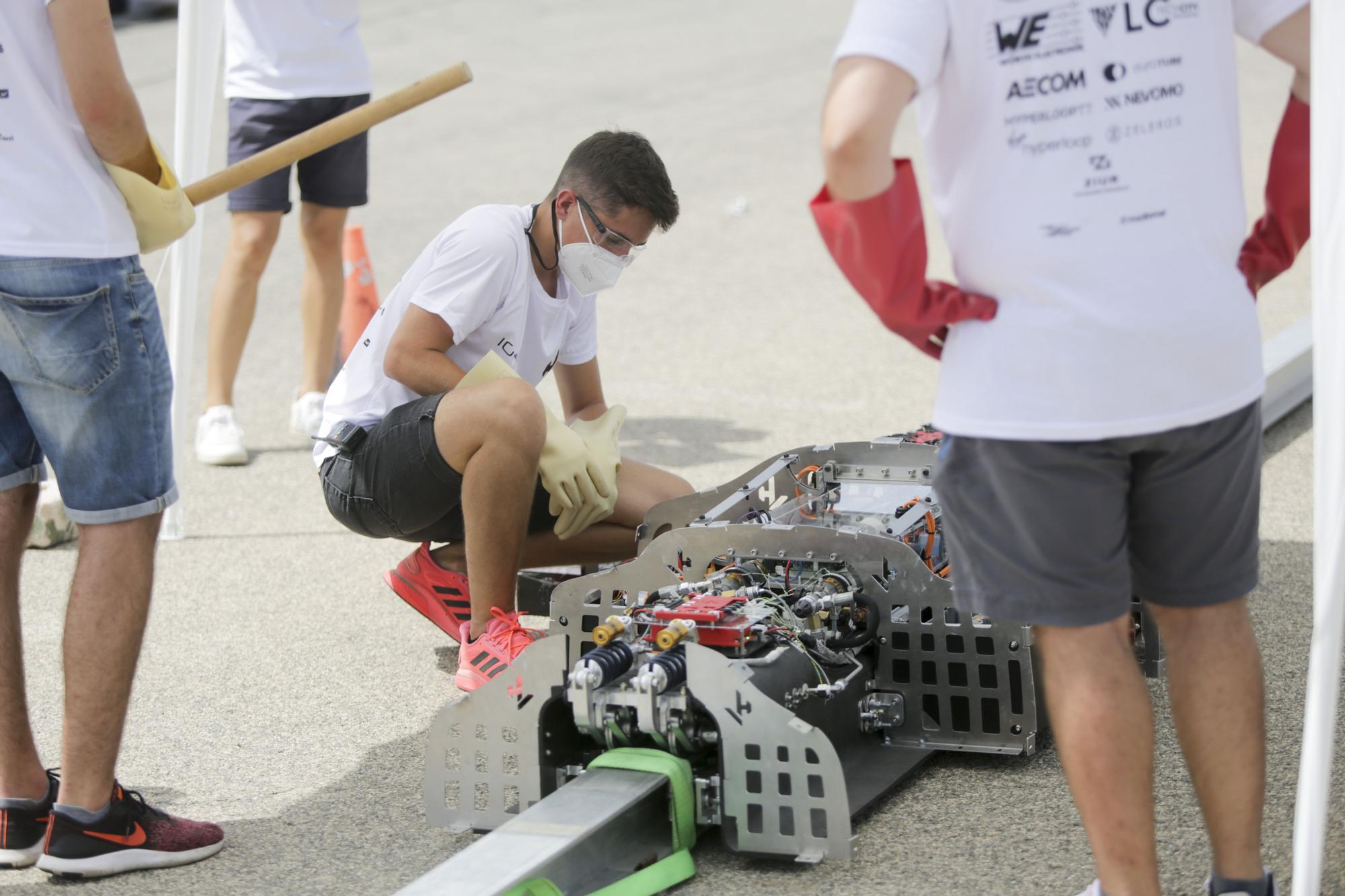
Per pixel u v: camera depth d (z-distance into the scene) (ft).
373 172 46.78
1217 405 9.39
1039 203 9.22
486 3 79.97
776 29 71.77
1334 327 9.18
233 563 20.17
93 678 11.78
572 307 16.90
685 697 11.73
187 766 14.23
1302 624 16.29
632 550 17.06
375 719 15.19
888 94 8.98
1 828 12.32
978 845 11.96
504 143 50.16
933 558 14.56
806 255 37.06
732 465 22.98
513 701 12.37
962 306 9.50
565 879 10.74
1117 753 9.71
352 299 27.07
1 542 12.27
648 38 70.13
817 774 11.40
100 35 10.89
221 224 42.01
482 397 14.88
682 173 46.03
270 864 12.26
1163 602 10.18
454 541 16.88
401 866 12.14
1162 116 9.18
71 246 11.32
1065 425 9.25
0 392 12.14
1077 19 9.09
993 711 13.42
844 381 27.53
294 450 25.14
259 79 23.34
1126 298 9.16
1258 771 10.08
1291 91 10.13
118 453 11.75
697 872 11.75
